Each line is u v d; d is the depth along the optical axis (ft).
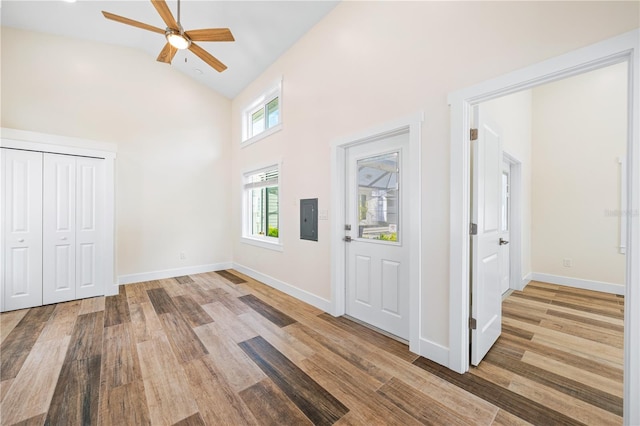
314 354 7.00
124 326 8.70
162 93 14.84
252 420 4.81
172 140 15.19
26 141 10.31
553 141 13.37
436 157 6.63
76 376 6.06
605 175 12.07
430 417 4.84
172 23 7.68
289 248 12.07
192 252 15.93
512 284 12.35
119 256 13.60
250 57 13.26
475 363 6.28
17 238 10.26
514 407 5.05
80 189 11.51
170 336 8.00
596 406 5.05
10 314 9.75
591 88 12.45
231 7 10.53
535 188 13.88
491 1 5.66
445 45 6.42
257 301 11.13
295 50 11.57
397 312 7.97
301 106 11.27
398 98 7.46
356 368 6.37
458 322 6.17
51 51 11.92
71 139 11.21
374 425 4.67
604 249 12.06
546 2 4.95
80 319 9.29
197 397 5.39
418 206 6.95
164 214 14.93
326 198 10.02
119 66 13.53
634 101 4.09
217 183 16.88
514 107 11.53
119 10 11.02
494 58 5.60
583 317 9.20
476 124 6.29
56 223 11.00
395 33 7.54
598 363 6.47
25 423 4.71
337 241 9.48
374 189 8.66
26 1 10.32
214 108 16.78
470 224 6.35
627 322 4.18
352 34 8.89
